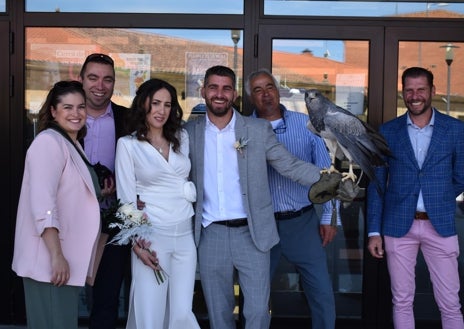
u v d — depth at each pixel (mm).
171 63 4539
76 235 3029
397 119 3820
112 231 3457
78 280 3023
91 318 3637
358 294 4652
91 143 3664
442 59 4516
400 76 4512
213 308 3508
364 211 4594
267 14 4477
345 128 2893
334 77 4523
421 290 4691
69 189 3008
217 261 3457
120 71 4547
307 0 4477
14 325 4555
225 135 3461
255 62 4488
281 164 3457
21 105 4488
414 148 3732
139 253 3283
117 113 3748
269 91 3789
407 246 3770
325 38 4477
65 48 4512
